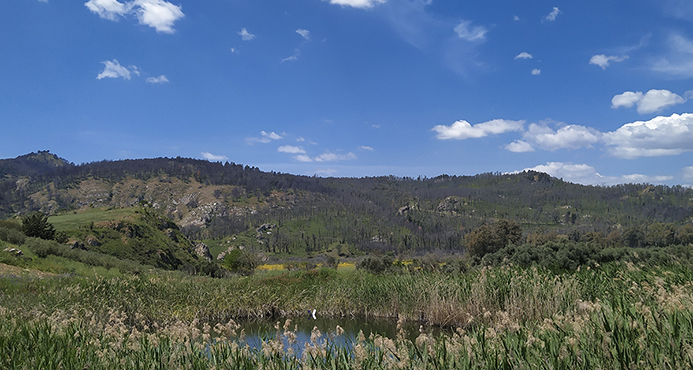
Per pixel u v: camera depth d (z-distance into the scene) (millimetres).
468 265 21078
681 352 4793
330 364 5676
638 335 5305
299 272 22469
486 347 5828
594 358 4910
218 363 5957
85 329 8352
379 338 6191
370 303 16891
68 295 14148
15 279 17281
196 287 18078
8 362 5938
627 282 10305
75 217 76875
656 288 8812
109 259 36094
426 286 15477
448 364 5336
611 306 6605
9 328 7824
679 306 5949
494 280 13070
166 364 5914
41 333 7344
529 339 5605
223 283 19328
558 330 6160
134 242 73188
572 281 11422
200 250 116125
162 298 16297
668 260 13562
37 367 5777
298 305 17828
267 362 5941
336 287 18500
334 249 187125
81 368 5785
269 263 148125
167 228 93750
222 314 16656
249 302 17406
